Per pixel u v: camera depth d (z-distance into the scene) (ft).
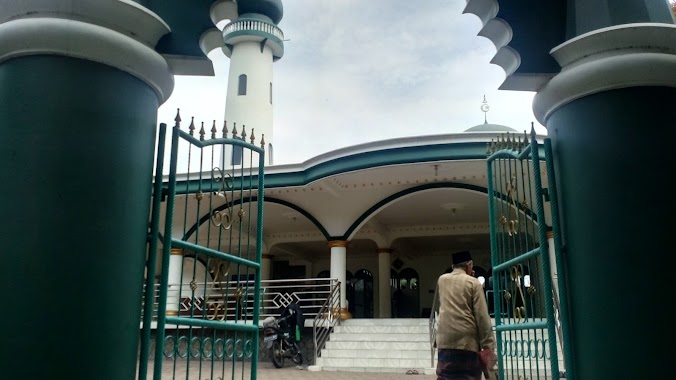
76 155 8.55
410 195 45.29
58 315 8.02
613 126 9.87
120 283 8.77
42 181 8.31
